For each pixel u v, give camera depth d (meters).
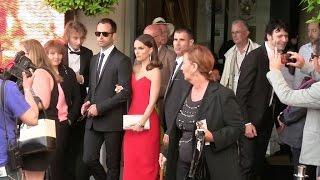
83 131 7.64
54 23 8.23
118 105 7.05
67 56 7.52
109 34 7.09
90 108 7.05
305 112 5.84
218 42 9.47
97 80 7.12
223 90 5.05
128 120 6.86
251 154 6.79
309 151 5.37
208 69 5.10
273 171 8.08
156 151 6.96
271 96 6.89
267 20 9.30
